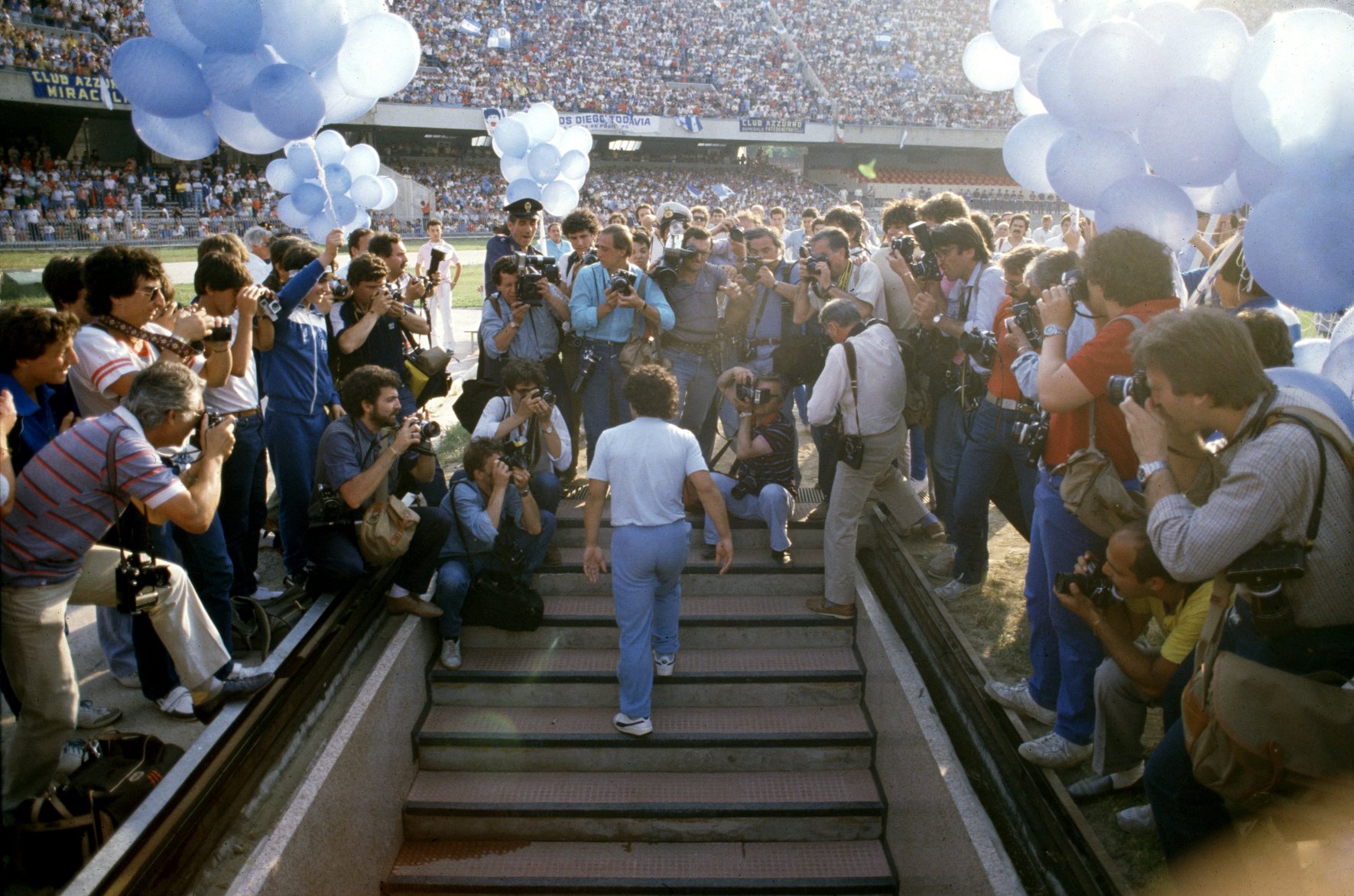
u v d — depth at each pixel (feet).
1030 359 10.37
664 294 18.29
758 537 17.74
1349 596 6.77
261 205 98.32
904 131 143.43
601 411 18.37
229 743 10.76
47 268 11.82
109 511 9.47
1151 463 7.60
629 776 14.96
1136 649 9.29
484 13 127.54
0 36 84.43
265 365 14.74
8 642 9.13
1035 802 10.00
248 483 14.06
